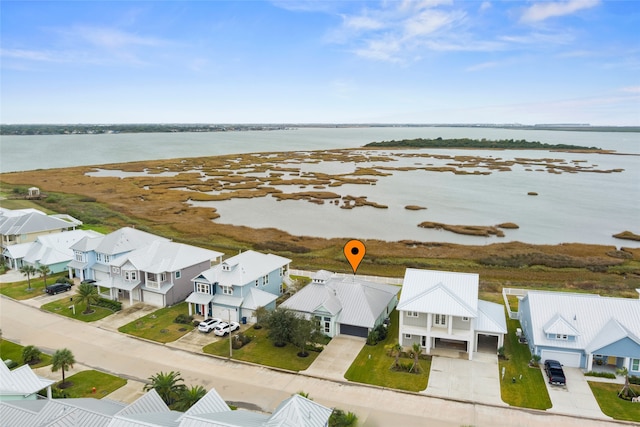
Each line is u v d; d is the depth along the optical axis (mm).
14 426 30375
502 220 120000
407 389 43719
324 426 29469
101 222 112062
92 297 61219
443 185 173250
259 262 64812
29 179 173500
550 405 41094
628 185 178250
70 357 43594
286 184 171750
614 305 50500
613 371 46812
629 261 86500
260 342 53719
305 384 44562
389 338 55312
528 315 53094
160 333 55656
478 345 53531
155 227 108000
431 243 96625
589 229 111750
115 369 47188
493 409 40531
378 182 178250
